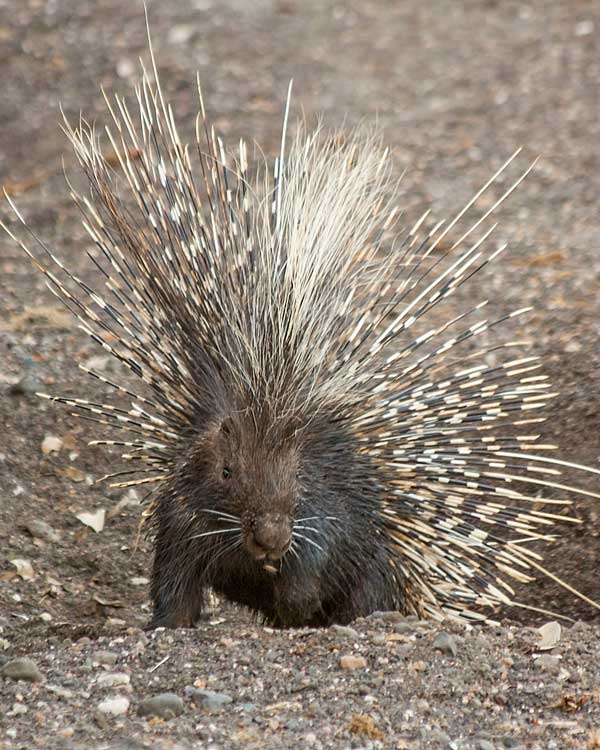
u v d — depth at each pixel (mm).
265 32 21328
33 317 12836
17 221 15367
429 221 15180
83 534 9914
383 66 20406
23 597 9055
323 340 7961
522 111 18656
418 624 7582
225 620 9086
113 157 16125
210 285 8000
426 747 6098
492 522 8414
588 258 13984
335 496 7918
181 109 18297
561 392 11023
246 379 7695
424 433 8148
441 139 17828
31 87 19062
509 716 6496
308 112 18500
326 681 6719
